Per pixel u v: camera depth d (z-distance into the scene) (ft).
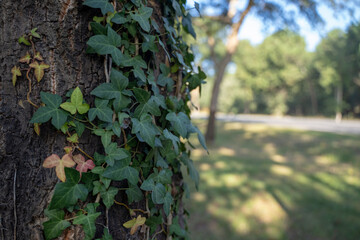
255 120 32.19
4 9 1.32
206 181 7.41
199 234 4.61
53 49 1.33
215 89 14.40
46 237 1.28
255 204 5.86
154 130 1.43
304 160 10.62
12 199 1.34
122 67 1.40
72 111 1.28
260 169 8.84
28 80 1.33
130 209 1.46
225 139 16.37
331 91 40.29
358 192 6.77
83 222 1.30
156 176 1.50
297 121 31.65
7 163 1.34
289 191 6.72
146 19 1.41
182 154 1.75
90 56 1.37
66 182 1.25
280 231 4.75
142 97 1.42
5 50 1.32
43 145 1.34
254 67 38.63
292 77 38.93
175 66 1.70
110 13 1.34
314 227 4.90
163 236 1.67
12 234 1.33
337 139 15.87
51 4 1.33
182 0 1.84
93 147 1.37
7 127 1.33
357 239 4.54
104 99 1.33
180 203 1.90
